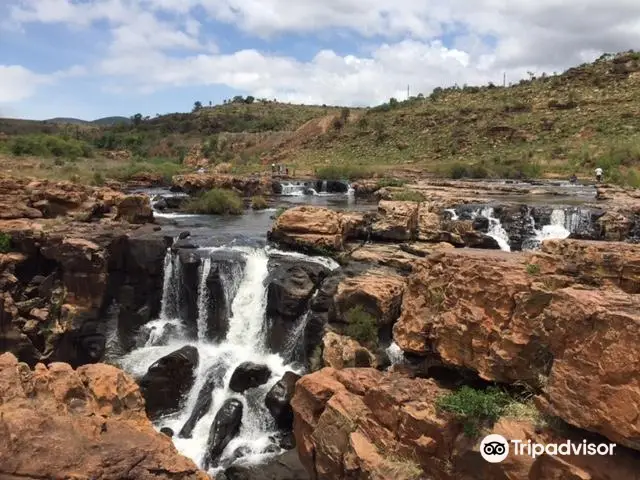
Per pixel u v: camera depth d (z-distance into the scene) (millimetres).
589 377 8539
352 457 11469
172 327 23234
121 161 74625
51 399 9305
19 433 7934
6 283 21422
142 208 31406
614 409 8141
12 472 7457
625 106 77000
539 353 10383
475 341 11562
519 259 12391
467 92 106938
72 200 27859
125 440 8812
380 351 17797
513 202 32344
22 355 20734
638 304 8727
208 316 22922
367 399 12266
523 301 10688
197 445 17078
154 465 8336
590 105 80375
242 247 25594
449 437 10188
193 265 23250
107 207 30000
